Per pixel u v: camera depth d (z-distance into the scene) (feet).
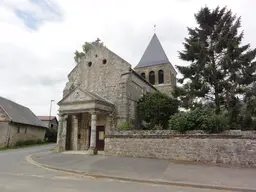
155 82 112.98
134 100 65.26
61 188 21.66
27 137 100.22
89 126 64.59
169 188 24.03
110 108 59.57
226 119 42.42
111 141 48.88
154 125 57.67
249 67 52.08
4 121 84.74
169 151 42.50
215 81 55.62
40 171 33.12
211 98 57.31
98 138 61.72
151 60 119.44
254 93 48.73
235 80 52.70
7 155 55.77
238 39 55.31
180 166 35.83
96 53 69.82
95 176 30.17
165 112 59.00
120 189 22.52
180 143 41.91
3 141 82.38
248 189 23.38
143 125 66.28
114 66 65.57
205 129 40.88
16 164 40.24
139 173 31.12
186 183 25.73
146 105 60.75
